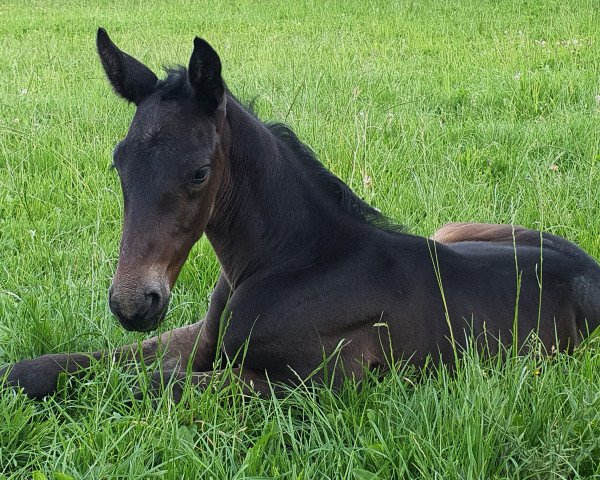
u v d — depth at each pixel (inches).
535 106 329.1
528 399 130.6
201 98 130.8
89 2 778.8
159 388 136.3
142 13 694.5
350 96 336.5
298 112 306.3
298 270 144.4
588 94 339.9
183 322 177.0
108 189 236.2
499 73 390.0
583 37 479.5
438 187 231.5
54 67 425.7
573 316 158.7
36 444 125.3
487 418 122.0
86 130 307.7
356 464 119.2
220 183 138.9
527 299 154.3
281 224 145.6
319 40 522.0
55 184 250.7
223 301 154.0
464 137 295.9
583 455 117.5
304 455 119.7
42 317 165.6
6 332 161.8
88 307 173.8
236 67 427.2
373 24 587.5
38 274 192.4
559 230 213.0
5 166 274.4
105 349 156.3
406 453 118.9
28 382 140.6
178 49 470.0
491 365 140.3
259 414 134.8
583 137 279.0
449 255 154.4
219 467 114.7
